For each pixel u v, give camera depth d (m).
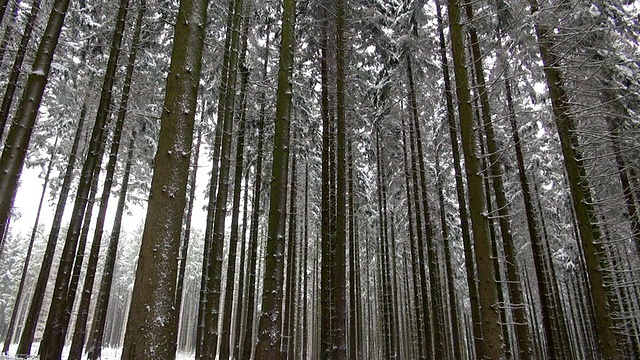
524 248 22.69
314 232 31.73
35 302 14.20
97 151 10.45
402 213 23.33
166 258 4.70
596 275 8.02
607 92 9.61
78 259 10.78
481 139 12.85
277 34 13.26
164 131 5.19
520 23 8.16
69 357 10.02
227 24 11.71
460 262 29.25
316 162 22.64
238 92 13.82
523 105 13.29
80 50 12.34
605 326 7.70
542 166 17.50
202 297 12.59
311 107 15.73
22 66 10.85
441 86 14.09
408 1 13.09
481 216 6.74
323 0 12.11
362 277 40.72
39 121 17.00
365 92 14.35
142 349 4.26
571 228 20.67
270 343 6.89
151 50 12.87
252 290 14.50
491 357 6.02
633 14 9.81
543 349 30.62
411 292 36.09
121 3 11.11
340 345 9.29
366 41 13.31
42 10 11.08
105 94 10.63
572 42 8.55
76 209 10.06
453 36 7.80
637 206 9.71
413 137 15.97
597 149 10.10
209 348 10.24
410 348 32.69
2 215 6.23
